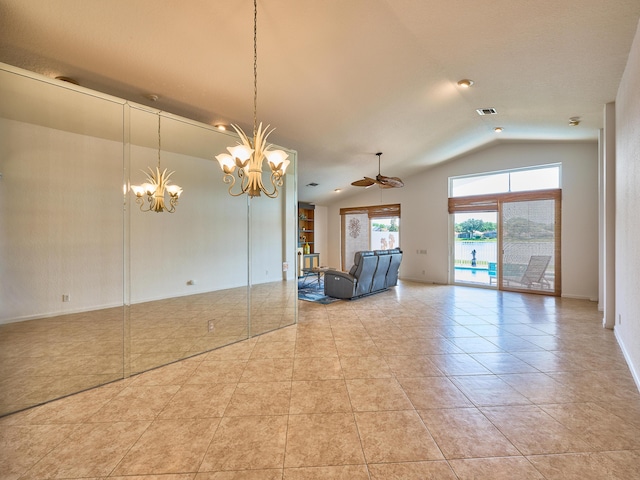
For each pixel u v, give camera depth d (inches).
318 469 61.6
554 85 136.3
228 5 88.1
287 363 113.1
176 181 149.7
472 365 110.6
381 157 250.2
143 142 138.0
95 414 81.4
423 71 130.8
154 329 141.6
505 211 256.4
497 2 89.3
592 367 108.2
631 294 105.3
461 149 253.9
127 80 119.0
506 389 93.4
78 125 124.6
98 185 130.2
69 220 124.9
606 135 149.8
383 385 96.3
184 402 86.9
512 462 63.1
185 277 153.0
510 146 251.4
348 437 71.4
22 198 115.3
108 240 131.8
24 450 67.5
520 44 109.2
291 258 186.1
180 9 87.8
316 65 122.1
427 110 172.2
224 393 91.7
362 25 100.3
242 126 170.4
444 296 234.5
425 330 151.6
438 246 296.0
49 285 121.1
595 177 218.2
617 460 63.3
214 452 66.6
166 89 127.3
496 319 170.9
